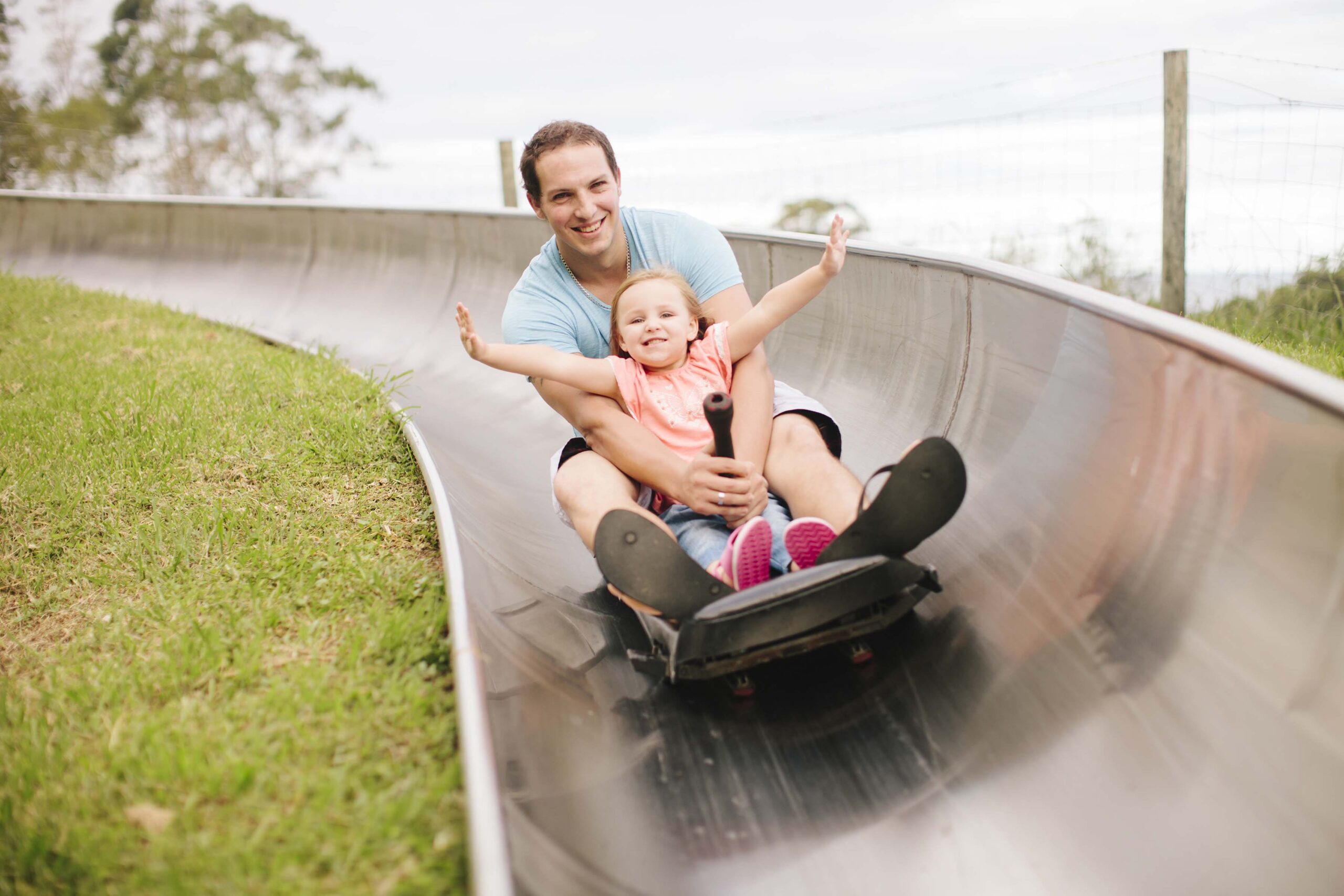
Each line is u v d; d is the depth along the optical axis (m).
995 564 2.34
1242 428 1.76
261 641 2.34
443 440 4.25
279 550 2.86
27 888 1.64
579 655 2.45
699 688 2.25
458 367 5.43
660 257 2.99
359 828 1.65
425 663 2.17
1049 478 2.31
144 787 1.82
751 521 2.10
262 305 7.90
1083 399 2.26
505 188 9.41
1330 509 1.57
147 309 7.32
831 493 2.35
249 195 27.05
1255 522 1.72
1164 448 1.96
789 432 2.53
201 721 2.03
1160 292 5.84
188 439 3.81
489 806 1.48
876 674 2.22
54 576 2.96
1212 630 1.75
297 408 4.15
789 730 2.08
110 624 2.59
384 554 2.80
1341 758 1.49
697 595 2.02
